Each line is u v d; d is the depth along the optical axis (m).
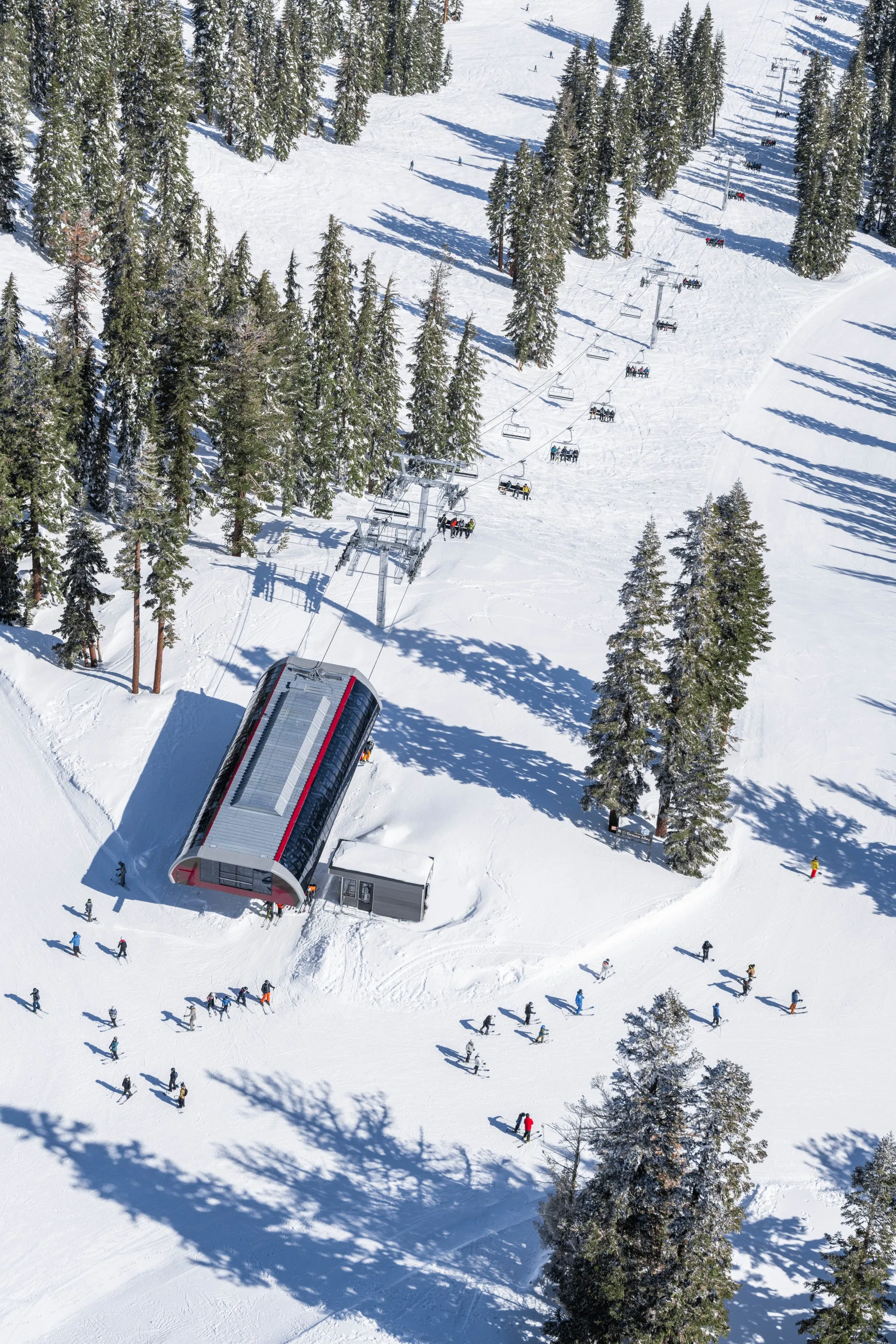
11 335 63.34
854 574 85.88
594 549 81.94
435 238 135.38
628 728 53.41
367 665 62.41
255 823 49.47
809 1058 46.59
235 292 76.00
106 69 116.31
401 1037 46.31
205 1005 46.84
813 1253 39.62
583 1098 41.75
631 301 133.75
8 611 64.19
